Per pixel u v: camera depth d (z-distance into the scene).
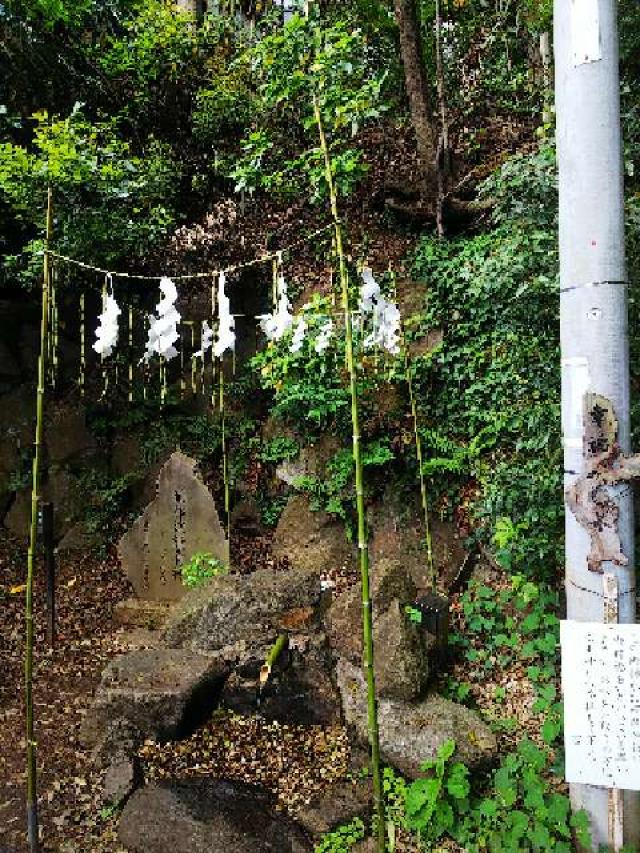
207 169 6.73
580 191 2.27
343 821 2.86
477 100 6.75
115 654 4.43
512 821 2.61
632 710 2.07
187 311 6.34
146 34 6.49
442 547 4.79
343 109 4.52
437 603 3.91
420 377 5.19
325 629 3.92
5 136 5.60
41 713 3.83
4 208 5.66
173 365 6.40
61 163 4.71
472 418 5.00
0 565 5.77
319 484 5.30
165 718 3.40
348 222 6.06
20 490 6.16
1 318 6.25
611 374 2.23
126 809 2.96
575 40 2.27
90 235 5.13
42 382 2.57
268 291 6.21
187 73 6.79
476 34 7.30
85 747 3.47
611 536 2.21
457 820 2.78
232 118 6.39
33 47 6.18
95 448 6.30
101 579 5.61
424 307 5.41
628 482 2.24
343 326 5.09
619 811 2.24
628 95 3.82
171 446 6.18
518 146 6.17
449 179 5.87
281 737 3.46
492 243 4.66
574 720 2.11
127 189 5.05
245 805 2.97
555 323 3.51
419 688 3.32
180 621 4.08
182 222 6.69
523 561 3.94
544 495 3.65
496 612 4.09
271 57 4.66
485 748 3.01
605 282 2.23
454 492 4.95
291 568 5.22
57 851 2.82
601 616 2.23
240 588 4.08
